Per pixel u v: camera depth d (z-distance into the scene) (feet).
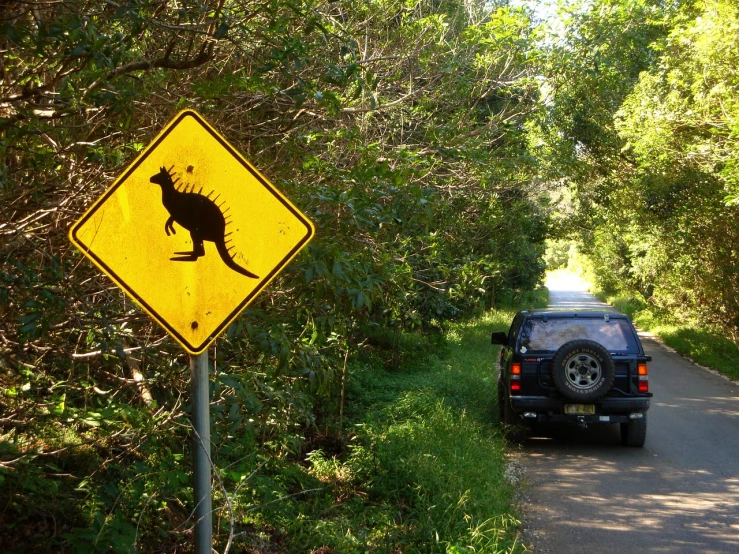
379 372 45.65
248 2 16.08
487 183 30.09
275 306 16.62
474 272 31.45
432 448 27.66
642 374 31.99
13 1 12.90
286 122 19.03
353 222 15.26
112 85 14.44
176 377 16.03
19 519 14.82
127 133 15.70
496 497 23.50
